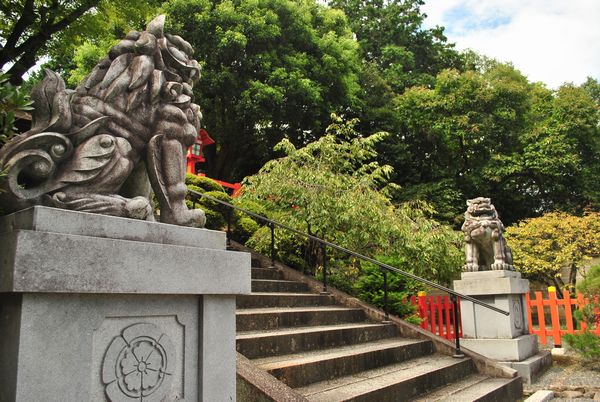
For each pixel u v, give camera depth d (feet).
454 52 77.92
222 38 48.57
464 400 16.24
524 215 66.59
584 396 21.30
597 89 79.05
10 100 7.70
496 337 25.63
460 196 59.77
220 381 10.13
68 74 55.67
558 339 30.30
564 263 49.98
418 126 63.10
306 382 14.80
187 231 10.18
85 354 8.16
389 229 30.86
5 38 22.49
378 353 18.37
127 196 10.68
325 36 57.36
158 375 9.19
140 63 10.25
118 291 8.50
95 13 22.90
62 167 9.25
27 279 7.45
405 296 28.91
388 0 81.41
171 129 10.55
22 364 7.38
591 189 60.59
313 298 23.52
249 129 56.34
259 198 32.68
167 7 49.01
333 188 31.81
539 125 62.75
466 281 26.71
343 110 60.34
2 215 8.82
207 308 10.15
